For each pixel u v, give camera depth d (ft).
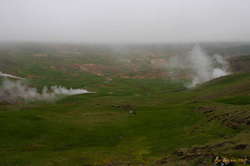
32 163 174.19
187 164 141.59
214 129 239.71
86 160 182.39
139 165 164.55
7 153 192.95
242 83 600.39
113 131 270.67
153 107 408.67
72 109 413.80
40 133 247.09
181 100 561.84
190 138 223.10
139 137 250.78
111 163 174.40
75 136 248.93
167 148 204.74
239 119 245.65
